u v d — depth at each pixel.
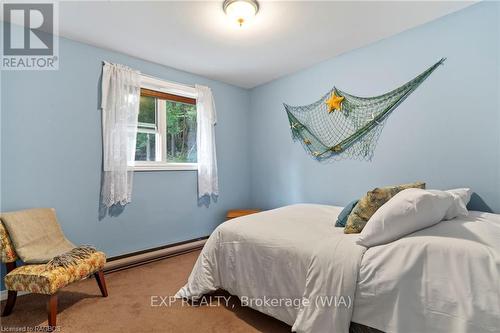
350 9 2.01
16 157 2.13
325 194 3.02
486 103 1.94
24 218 1.92
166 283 2.26
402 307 1.14
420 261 1.16
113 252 2.65
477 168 1.98
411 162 2.33
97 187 2.55
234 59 2.92
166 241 3.06
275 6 1.95
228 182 3.73
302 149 3.26
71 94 2.41
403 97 2.37
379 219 1.35
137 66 2.85
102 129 2.58
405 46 2.34
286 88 3.43
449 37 2.10
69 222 2.39
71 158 2.40
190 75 3.32
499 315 0.95
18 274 1.63
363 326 1.25
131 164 2.71
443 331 1.05
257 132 3.88
